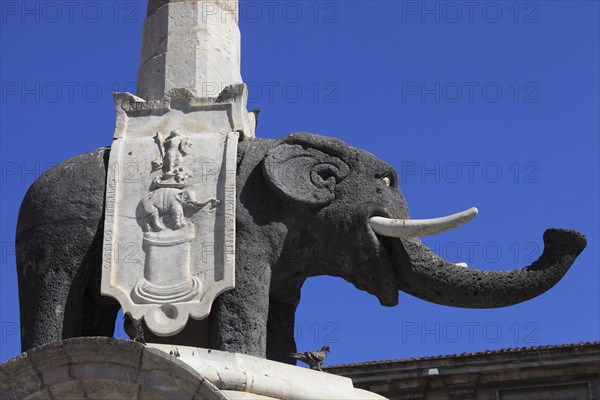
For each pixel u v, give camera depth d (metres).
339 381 13.73
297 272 14.48
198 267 13.67
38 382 12.76
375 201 14.30
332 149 14.42
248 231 13.99
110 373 12.64
